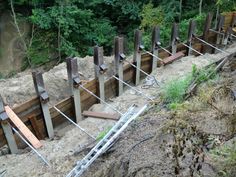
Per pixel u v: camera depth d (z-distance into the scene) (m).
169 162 2.80
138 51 7.58
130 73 7.81
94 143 4.93
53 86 7.59
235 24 11.02
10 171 4.89
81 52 13.59
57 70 8.34
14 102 7.21
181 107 3.54
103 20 13.89
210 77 4.83
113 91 7.44
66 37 13.02
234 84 3.83
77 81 6.17
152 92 6.95
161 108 4.60
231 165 2.41
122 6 13.21
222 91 3.53
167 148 2.94
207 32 9.80
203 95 3.62
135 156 3.20
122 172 3.14
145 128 3.91
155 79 7.50
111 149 4.00
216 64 5.98
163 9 12.30
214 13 12.37
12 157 5.31
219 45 10.32
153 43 8.04
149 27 12.00
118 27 14.45
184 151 2.73
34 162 5.02
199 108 3.34
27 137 5.27
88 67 8.52
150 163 2.94
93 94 6.57
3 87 7.57
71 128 6.49
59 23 12.50
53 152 5.25
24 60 13.19
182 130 2.94
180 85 4.87
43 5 13.21
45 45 13.28
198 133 2.79
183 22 11.54
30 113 5.86
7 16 13.27
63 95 7.60
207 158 2.57
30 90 7.52
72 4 12.97
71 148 5.29
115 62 7.18
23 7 13.60
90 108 6.93
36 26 13.27
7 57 13.12
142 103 6.43
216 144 2.66
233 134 2.71
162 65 8.22
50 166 4.79
